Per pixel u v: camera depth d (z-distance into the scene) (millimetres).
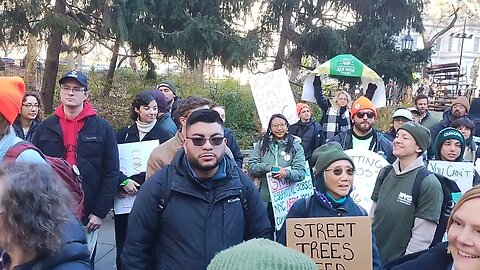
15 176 1600
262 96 6539
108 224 6484
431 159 4961
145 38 11367
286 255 1396
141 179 4324
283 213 5055
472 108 7453
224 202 2609
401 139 3389
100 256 5539
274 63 16312
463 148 4426
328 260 2754
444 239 3266
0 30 10500
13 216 1553
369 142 5180
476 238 1638
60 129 3742
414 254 2191
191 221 2533
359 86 14141
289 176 5043
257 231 2738
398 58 15891
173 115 5301
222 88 14828
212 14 12383
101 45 12289
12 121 2396
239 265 1357
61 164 2537
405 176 3408
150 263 2656
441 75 25953
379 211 3492
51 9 10023
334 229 2760
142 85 13234
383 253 3420
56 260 1641
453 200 3293
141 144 4348
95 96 12086
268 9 14922
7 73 12992
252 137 13422
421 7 16406
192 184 2576
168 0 11406
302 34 15492
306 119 6898
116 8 10352
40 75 13711
